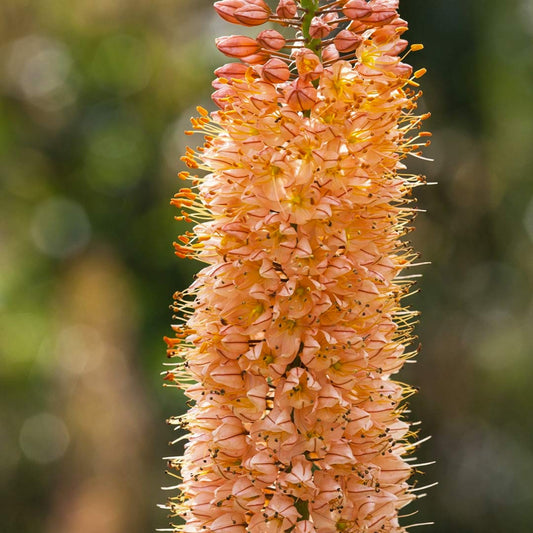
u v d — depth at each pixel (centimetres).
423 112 1111
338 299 397
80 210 1453
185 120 1395
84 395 1359
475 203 1130
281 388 398
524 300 1155
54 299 1443
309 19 428
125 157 1427
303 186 397
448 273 1138
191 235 438
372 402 416
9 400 1401
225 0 434
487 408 1145
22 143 1462
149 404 1320
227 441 403
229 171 405
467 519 1120
